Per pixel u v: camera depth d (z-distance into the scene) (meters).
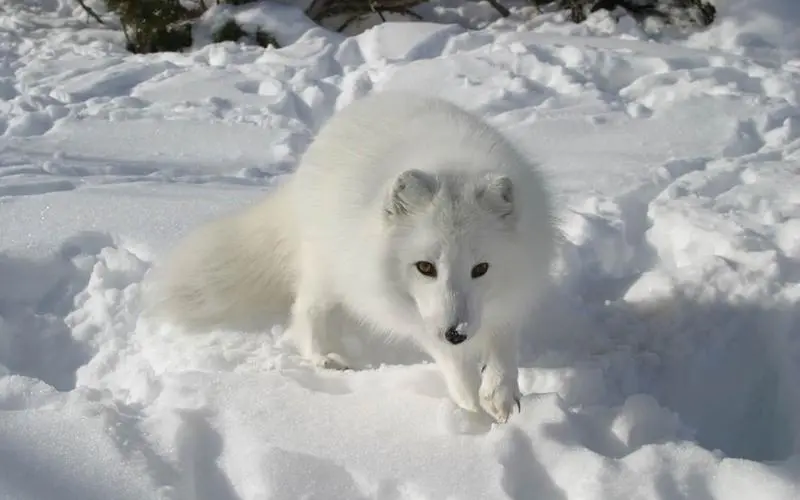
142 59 3.44
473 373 1.51
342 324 1.68
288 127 2.67
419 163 1.49
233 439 1.42
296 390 1.50
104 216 1.97
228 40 3.79
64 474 1.34
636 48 3.22
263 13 3.85
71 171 2.28
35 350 1.72
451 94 2.80
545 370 1.60
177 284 1.74
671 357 1.65
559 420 1.42
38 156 2.39
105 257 1.86
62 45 3.87
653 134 2.43
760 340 1.68
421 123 1.59
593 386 1.57
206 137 2.56
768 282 1.74
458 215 1.41
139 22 3.80
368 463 1.37
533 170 1.59
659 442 1.42
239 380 1.52
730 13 3.84
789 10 3.84
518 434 1.40
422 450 1.39
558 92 2.81
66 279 1.83
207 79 3.05
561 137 2.44
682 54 3.10
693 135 2.41
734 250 1.83
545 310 1.75
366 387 1.54
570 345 1.69
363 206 1.50
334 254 1.55
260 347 1.69
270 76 3.10
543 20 4.09
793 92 2.77
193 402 1.48
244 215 1.78
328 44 3.47
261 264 1.75
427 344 1.51
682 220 1.94
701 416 1.61
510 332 1.51
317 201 1.59
